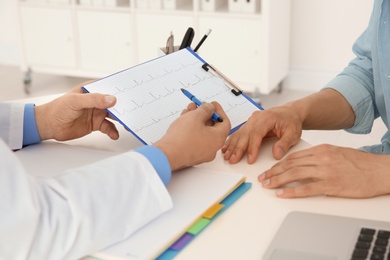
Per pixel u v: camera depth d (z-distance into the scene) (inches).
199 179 41.8
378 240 33.7
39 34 159.9
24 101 58.7
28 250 29.7
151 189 35.0
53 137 49.4
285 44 151.7
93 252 33.0
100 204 32.5
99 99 45.6
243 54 142.3
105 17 152.1
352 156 41.8
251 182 43.0
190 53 54.4
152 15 146.9
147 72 50.8
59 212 30.9
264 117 49.3
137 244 33.7
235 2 139.6
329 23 151.2
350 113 56.1
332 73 155.3
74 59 159.3
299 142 50.4
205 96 50.7
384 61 53.1
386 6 51.9
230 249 34.3
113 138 50.5
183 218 36.4
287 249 33.5
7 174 29.6
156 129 45.9
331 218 36.9
